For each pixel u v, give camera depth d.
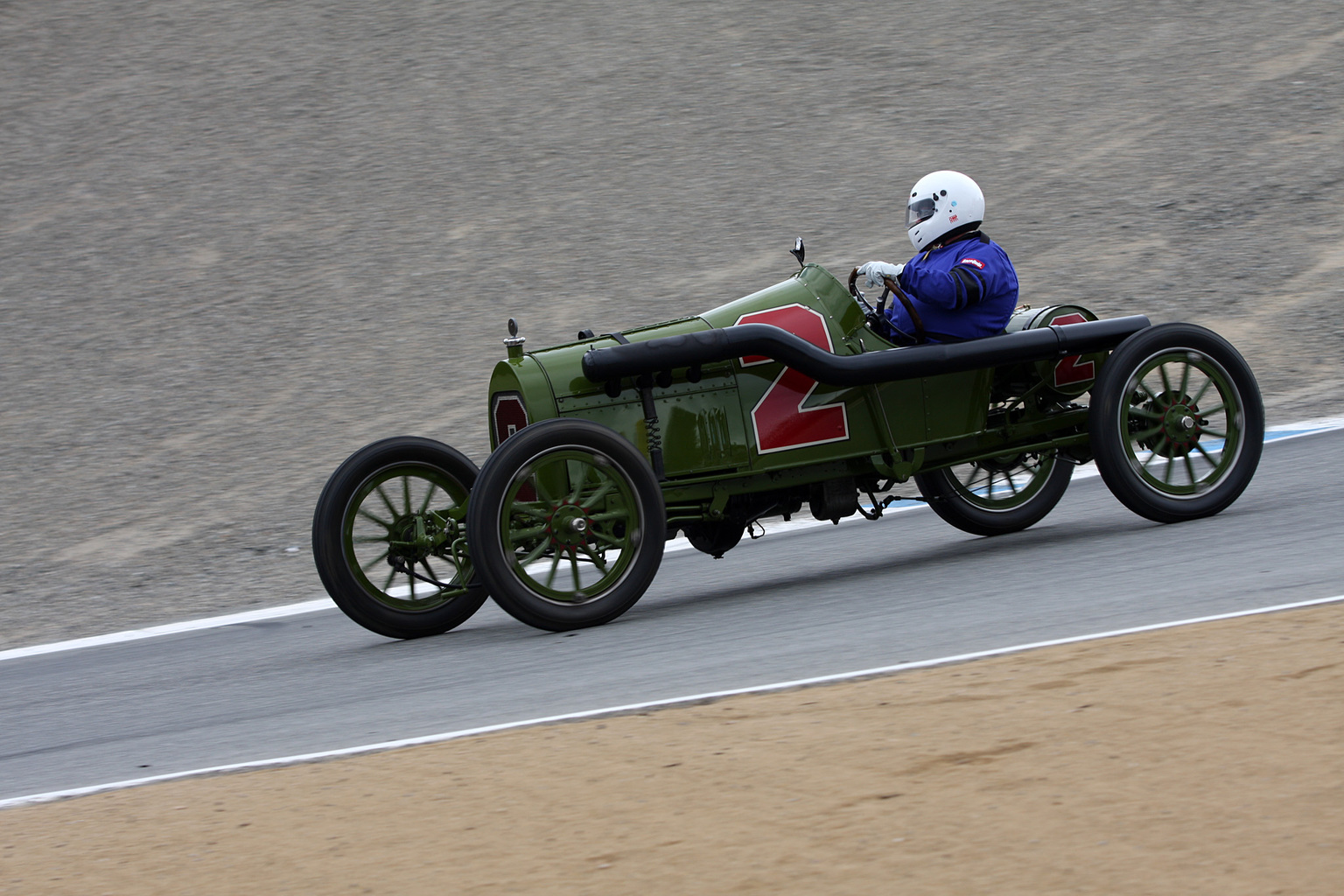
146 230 59.12
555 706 16.44
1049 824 11.22
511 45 73.88
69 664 23.89
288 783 14.51
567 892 10.91
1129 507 22.67
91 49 78.06
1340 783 11.40
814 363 21.34
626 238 54.56
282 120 68.38
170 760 16.50
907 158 59.62
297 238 57.19
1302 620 16.17
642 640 19.50
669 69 69.94
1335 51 64.81
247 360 47.25
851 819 11.73
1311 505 23.23
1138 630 16.62
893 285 22.45
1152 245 49.31
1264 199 51.94
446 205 58.94
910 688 15.27
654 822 12.12
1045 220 52.72
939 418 22.73
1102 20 71.19
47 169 66.12
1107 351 23.55
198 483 38.31
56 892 11.99
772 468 21.83
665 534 20.53
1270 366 38.72
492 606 24.62
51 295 54.19
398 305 50.56
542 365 21.23
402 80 71.31
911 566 23.06
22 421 44.19
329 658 21.56
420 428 40.44
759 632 19.22
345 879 11.62
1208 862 10.32
